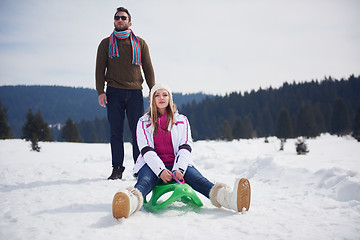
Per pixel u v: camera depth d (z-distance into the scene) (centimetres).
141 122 271
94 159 870
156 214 228
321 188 333
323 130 7400
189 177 247
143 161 262
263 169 465
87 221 210
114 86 405
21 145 2077
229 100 12175
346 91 11044
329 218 215
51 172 486
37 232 186
